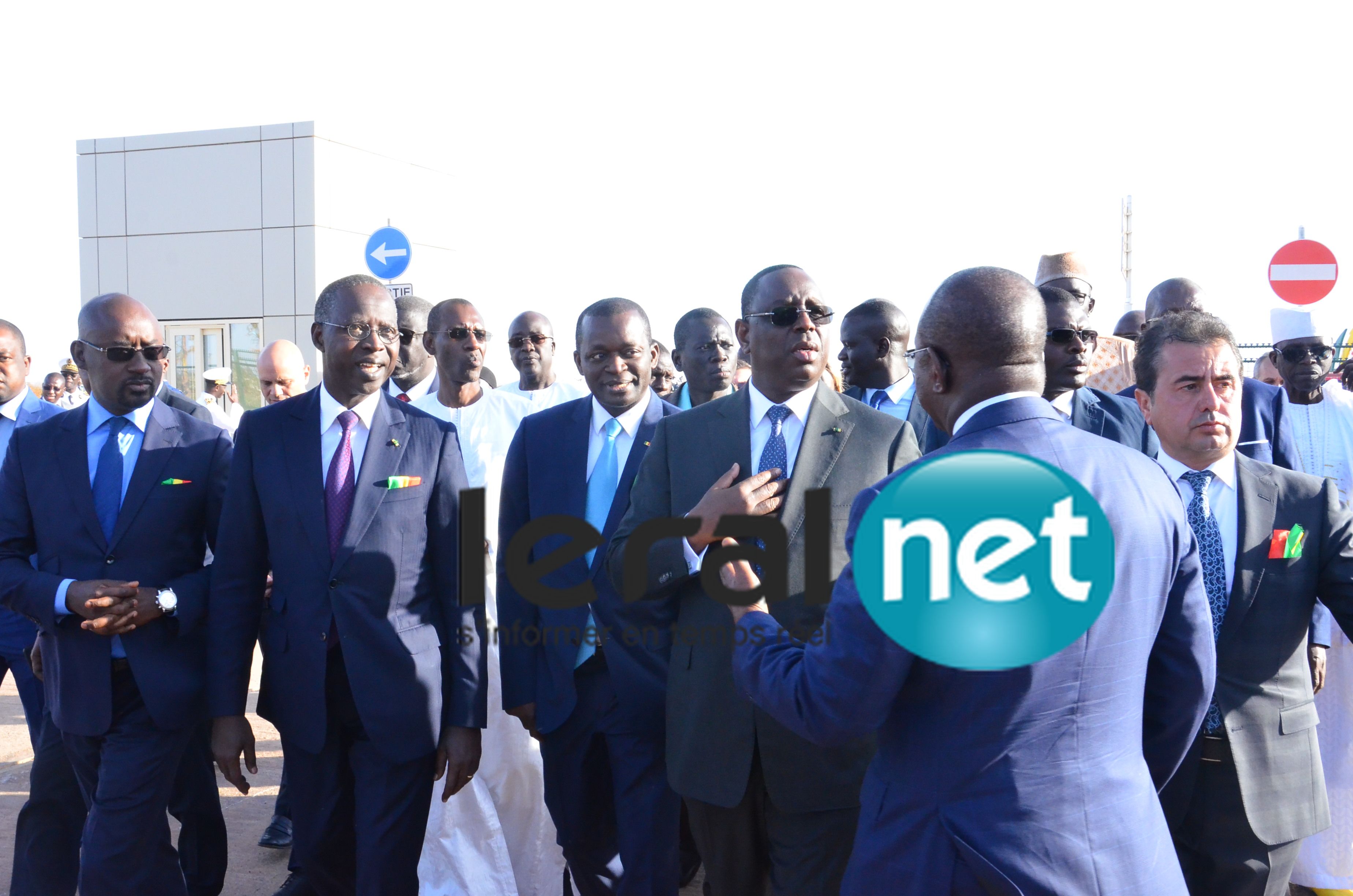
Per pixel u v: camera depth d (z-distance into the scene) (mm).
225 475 3420
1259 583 2562
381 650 2998
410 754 3020
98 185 18500
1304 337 4426
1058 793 1732
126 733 3195
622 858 3160
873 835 1892
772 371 2770
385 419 3158
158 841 3234
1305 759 2619
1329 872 3805
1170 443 2676
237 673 3104
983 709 1753
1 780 5289
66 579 3150
